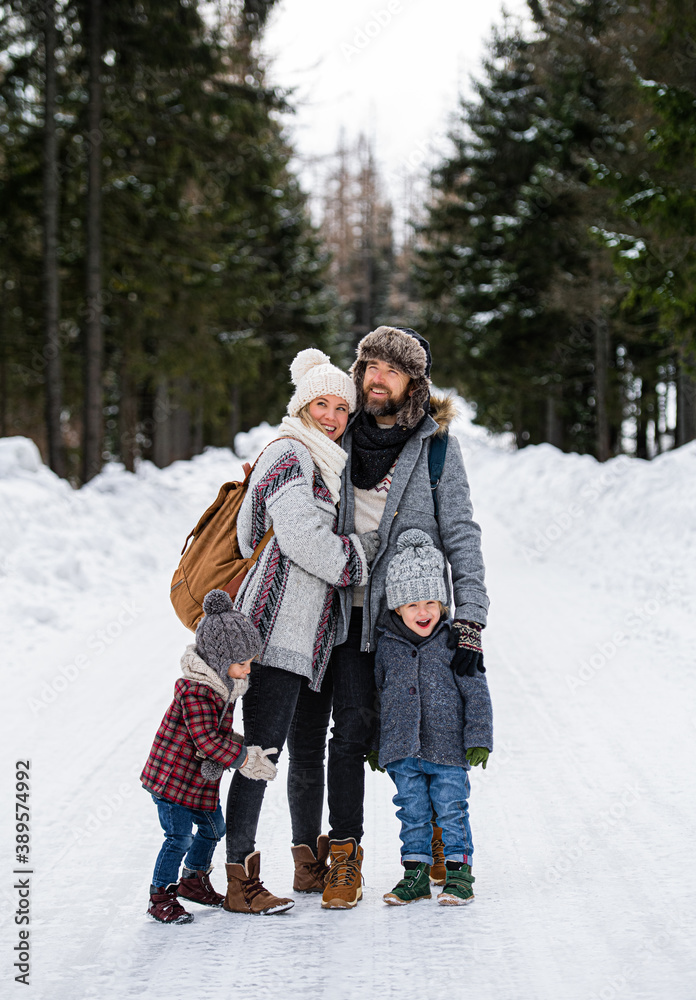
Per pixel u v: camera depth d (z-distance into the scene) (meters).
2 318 18.58
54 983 2.51
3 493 10.10
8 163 15.05
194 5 14.95
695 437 18.89
